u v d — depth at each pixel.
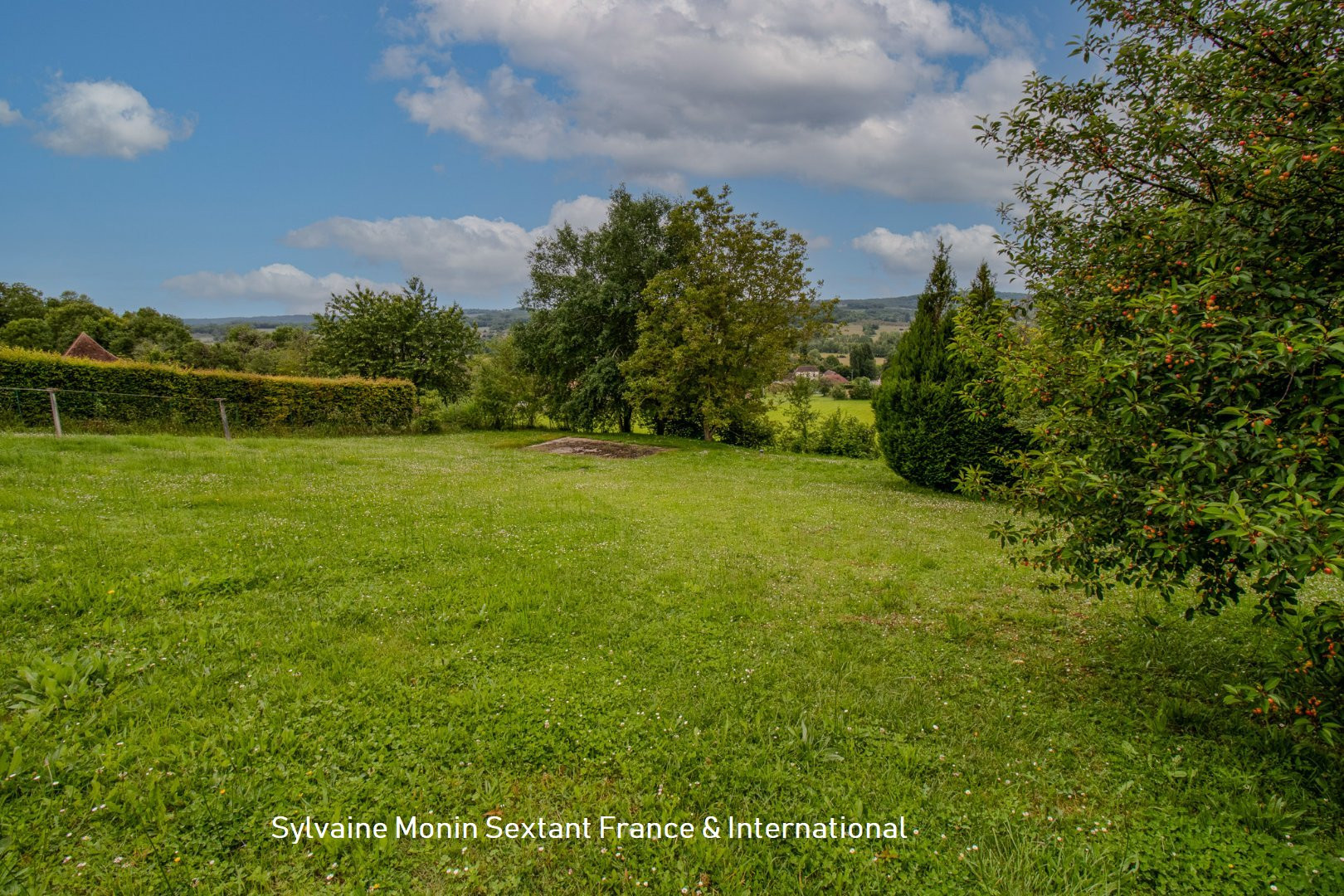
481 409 35.12
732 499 14.09
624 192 33.06
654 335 28.41
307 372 43.38
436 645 5.48
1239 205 4.15
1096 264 5.40
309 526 8.59
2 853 2.91
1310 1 3.98
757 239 27.88
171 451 14.38
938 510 13.37
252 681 4.57
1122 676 5.32
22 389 17.02
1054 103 5.79
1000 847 3.34
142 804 3.29
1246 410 3.38
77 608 5.36
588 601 6.71
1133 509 4.16
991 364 6.02
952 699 4.93
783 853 3.30
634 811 3.56
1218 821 3.54
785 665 5.42
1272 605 3.56
